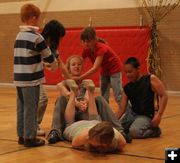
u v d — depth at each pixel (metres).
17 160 3.04
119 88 4.61
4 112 5.89
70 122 3.72
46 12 10.01
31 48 3.36
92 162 2.97
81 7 9.56
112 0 9.17
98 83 8.88
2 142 3.71
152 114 4.04
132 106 4.10
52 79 9.67
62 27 3.90
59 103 3.79
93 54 4.44
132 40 8.67
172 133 4.22
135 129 3.91
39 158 3.10
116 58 4.62
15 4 10.42
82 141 3.31
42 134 4.01
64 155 3.19
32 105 3.43
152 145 3.59
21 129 3.59
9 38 10.57
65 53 9.51
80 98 3.88
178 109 6.32
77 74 3.96
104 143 3.07
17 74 3.42
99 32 9.10
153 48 8.38
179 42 8.46
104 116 3.71
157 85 3.94
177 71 8.51
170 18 8.51
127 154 3.23
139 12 8.83
